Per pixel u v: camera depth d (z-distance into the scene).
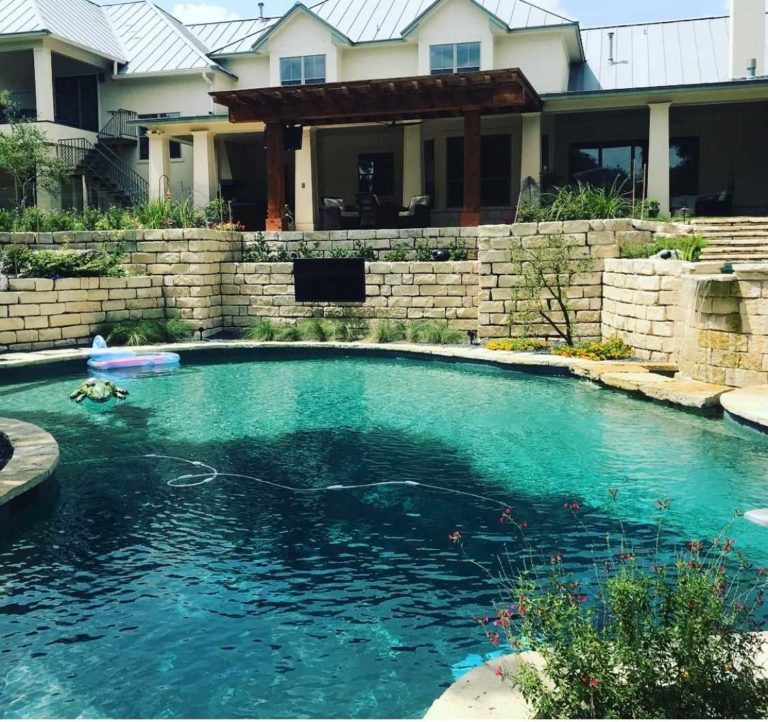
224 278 19.48
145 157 27.64
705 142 23.33
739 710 3.22
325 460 9.08
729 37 24.50
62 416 11.49
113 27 29.41
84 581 5.95
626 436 9.75
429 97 18.98
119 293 18.12
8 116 25.02
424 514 7.27
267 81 26.78
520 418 10.83
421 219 21.44
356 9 26.86
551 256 15.70
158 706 4.35
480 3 23.52
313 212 23.12
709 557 6.05
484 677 4.01
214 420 11.13
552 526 6.89
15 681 4.59
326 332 17.83
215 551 6.49
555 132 24.27
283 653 4.88
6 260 17.38
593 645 3.43
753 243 15.67
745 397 10.37
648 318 13.67
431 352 15.70
